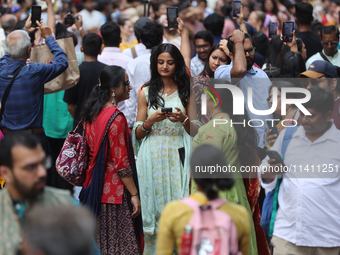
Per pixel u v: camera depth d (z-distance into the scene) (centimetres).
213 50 1100
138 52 1406
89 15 2106
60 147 1256
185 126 887
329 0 2519
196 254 507
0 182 846
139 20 1395
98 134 795
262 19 2119
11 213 502
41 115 999
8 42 959
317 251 719
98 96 816
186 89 909
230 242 518
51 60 1040
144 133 895
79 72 1113
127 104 1191
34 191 494
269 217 761
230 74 902
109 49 1318
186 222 518
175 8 1175
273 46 1251
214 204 530
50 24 1189
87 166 830
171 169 898
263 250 839
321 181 708
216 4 2555
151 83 912
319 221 705
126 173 800
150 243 913
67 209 359
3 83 959
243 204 757
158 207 892
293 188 717
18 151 484
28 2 2139
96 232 798
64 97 1187
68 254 332
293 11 2455
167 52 884
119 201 805
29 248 340
